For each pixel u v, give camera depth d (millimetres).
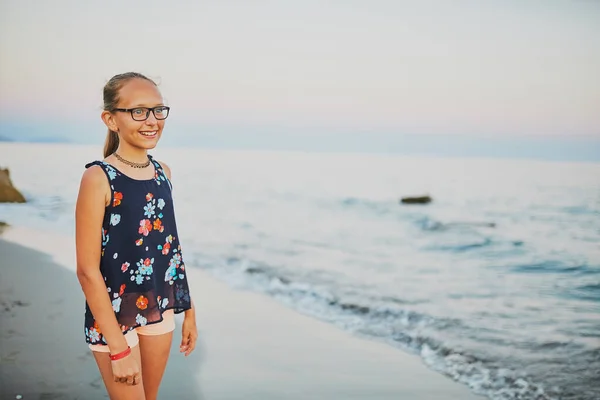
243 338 4148
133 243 2049
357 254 7645
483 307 5086
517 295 5473
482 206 10102
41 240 7523
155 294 2119
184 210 10992
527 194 8680
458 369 3658
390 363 3738
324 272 6531
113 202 2000
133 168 2086
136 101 2021
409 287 5820
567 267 6449
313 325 4512
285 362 3713
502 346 4070
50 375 3320
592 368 3695
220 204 11562
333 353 3891
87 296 1967
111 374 2049
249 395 3203
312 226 9844
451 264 6980
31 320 4270
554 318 4727
